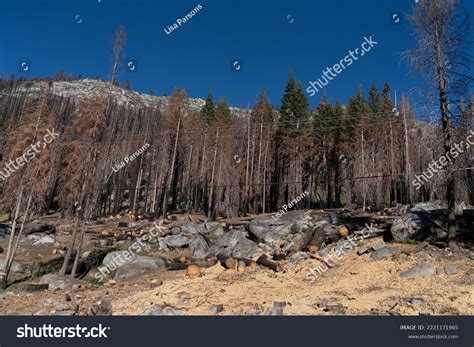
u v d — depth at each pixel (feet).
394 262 52.29
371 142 154.61
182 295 45.68
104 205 166.81
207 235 94.32
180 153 164.55
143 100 445.78
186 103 156.66
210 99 210.59
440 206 78.64
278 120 168.35
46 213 138.41
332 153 161.68
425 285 41.91
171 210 161.68
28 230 105.60
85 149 72.33
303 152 153.58
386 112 162.91
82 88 451.12
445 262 48.55
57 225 120.57
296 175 148.56
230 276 57.21
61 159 80.23
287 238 76.69
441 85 56.34
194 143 159.94
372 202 148.87
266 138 161.68
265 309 37.68
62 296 49.24
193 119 172.76
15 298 48.60
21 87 424.46
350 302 38.68
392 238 62.44
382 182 146.51
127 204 188.85
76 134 77.15
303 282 50.78
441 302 35.83
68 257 66.69
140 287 54.34
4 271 60.95
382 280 46.62
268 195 160.86
